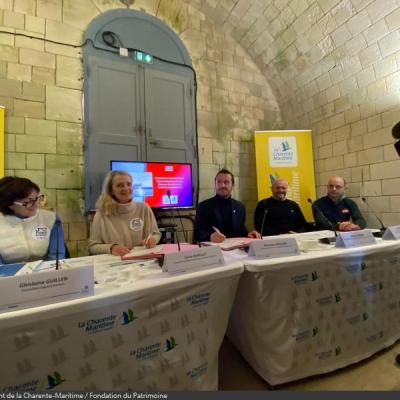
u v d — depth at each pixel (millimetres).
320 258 1106
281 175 3402
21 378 594
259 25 3289
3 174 2254
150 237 1405
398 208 2586
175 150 3125
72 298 656
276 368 1062
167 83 3107
